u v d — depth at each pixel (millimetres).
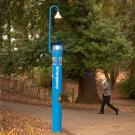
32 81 35125
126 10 32188
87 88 28594
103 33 25297
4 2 27547
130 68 35438
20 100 27391
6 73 28859
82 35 25484
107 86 22109
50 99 30375
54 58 15398
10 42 31469
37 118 17703
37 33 30156
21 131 13898
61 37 25375
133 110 25344
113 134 15758
